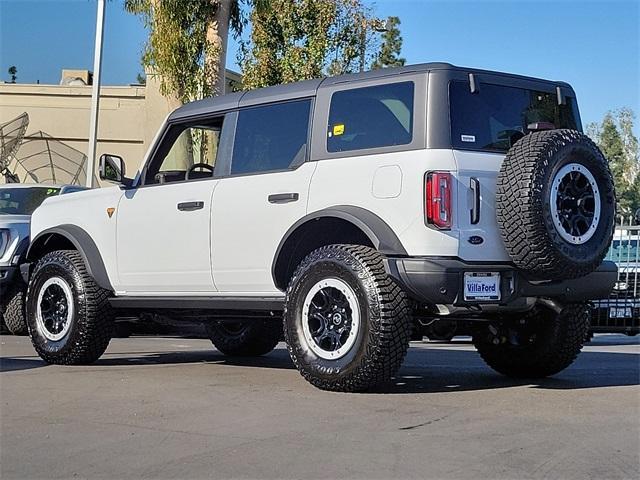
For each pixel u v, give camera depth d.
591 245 6.29
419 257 6.10
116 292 8.25
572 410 5.89
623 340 13.55
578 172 6.27
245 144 7.39
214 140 8.16
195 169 8.27
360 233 6.77
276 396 6.39
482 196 6.27
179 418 5.65
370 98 6.64
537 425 5.39
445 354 10.27
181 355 9.67
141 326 10.80
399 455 4.66
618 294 13.84
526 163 6.13
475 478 4.26
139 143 27.64
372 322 6.12
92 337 8.19
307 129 6.95
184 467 4.50
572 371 8.22
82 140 27.88
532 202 6.08
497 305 6.30
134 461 4.64
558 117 7.14
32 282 8.54
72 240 8.38
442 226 6.10
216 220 7.35
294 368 8.26
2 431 5.34
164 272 7.79
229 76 23.77
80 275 8.20
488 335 7.27
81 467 4.55
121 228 8.13
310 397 6.33
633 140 46.94
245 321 8.43
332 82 6.92
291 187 6.84
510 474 4.32
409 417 5.61
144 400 6.30
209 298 7.48
